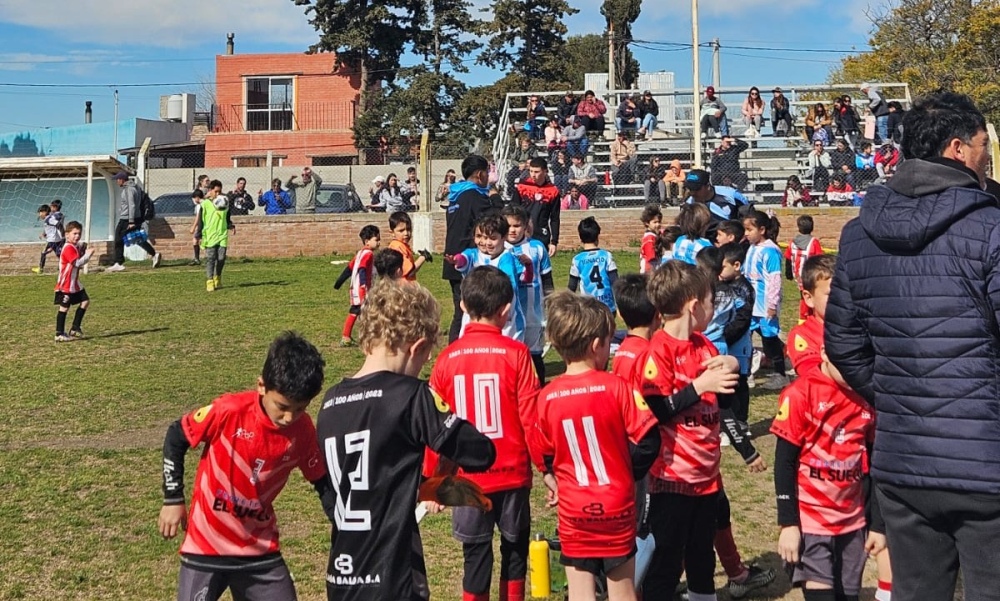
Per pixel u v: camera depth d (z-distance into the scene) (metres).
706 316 4.98
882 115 26.95
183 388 10.89
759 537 6.70
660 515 4.91
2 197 25.72
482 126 45.19
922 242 3.67
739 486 7.82
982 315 3.58
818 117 27.17
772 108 27.78
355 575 3.88
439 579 6.03
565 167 25.45
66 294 13.68
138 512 7.15
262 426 4.07
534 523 6.86
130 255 25.16
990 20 45.31
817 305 5.03
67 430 9.29
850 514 4.72
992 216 3.61
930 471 3.62
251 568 4.17
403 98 43.06
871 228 3.82
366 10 43.44
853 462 4.68
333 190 28.41
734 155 25.36
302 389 3.97
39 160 24.44
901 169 3.84
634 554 4.49
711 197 11.06
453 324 9.42
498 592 5.92
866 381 4.00
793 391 4.71
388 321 4.08
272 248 25.34
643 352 4.98
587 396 4.43
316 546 6.55
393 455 3.90
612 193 25.56
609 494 4.39
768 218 10.70
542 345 8.62
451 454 3.88
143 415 9.83
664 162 26.39
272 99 43.88
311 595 5.77
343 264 23.27
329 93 43.84
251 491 4.12
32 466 8.17
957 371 3.60
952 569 3.78
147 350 13.04
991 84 44.72
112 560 6.28
